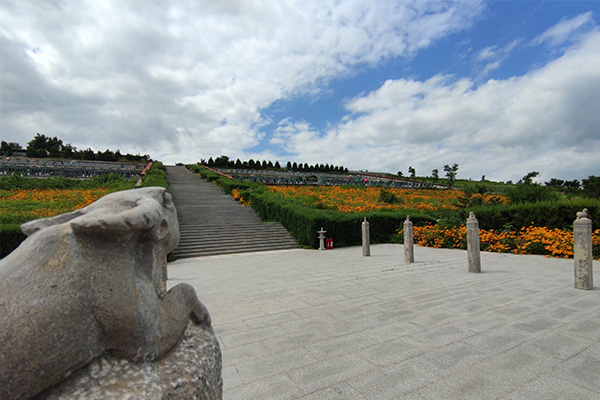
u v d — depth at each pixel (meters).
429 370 3.06
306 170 63.50
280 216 17.94
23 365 0.98
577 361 3.12
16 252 1.22
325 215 15.55
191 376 1.34
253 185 28.11
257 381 2.97
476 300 5.22
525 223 13.64
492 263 9.17
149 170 31.84
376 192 32.66
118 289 1.19
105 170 33.56
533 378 2.86
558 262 8.98
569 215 12.62
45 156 47.41
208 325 1.75
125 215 1.21
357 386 2.84
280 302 5.60
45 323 1.03
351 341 3.79
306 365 3.26
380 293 5.91
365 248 11.95
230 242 15.07
